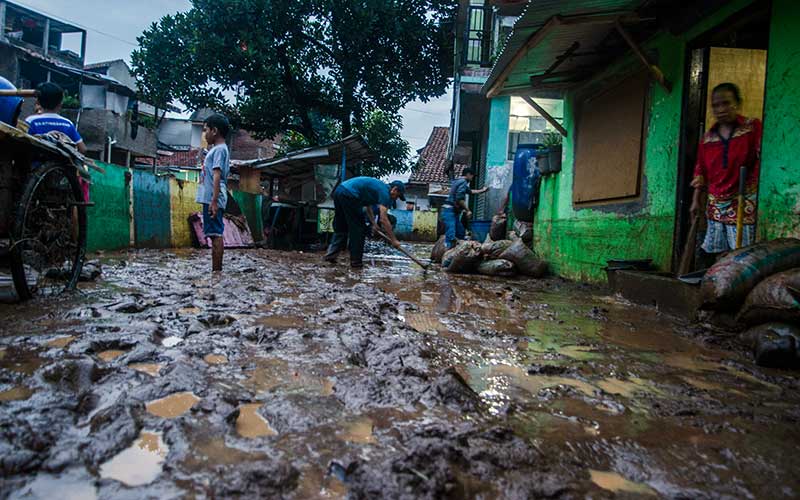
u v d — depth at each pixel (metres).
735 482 1.31
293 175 15.17
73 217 3.60
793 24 3.52
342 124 19.94
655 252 5.17
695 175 4.39
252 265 6.70
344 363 2.17
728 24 4.27
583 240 6.80
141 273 4.98
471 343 2.75
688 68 4.79
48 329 2.42
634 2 4.53
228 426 1.44
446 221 9.77
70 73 18.16
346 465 1.21
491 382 2.07
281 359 2.18
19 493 1.06
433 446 1.32
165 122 31.16
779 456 1.48
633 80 5.72
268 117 18.69
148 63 17.39
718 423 1.73
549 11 4.61
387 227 7.23
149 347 2.14
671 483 1.30
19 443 1.23
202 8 16.38
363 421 1.57
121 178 8.26
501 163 12.59
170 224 9.73
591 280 6.52
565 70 6.66
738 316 2.99
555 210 7.89
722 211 4.13
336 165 14.24
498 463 1.33
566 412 1.78
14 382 1.69
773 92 3.68
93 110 17.44
